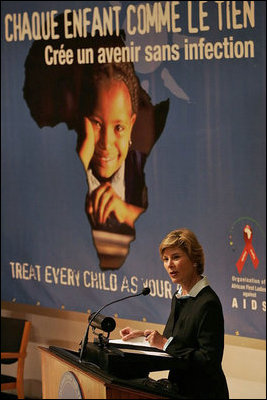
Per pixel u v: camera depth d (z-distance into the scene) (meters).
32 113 8.43
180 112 7.20
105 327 4.21
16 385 8.09
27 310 8.60
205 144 7.04
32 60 8.38
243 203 6.80
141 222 7.57
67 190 8.20
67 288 8.24
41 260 8.46
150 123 7.43
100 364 4.04
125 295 7.72
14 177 8.62
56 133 8.26
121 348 4.10
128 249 7.68
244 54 6.73
